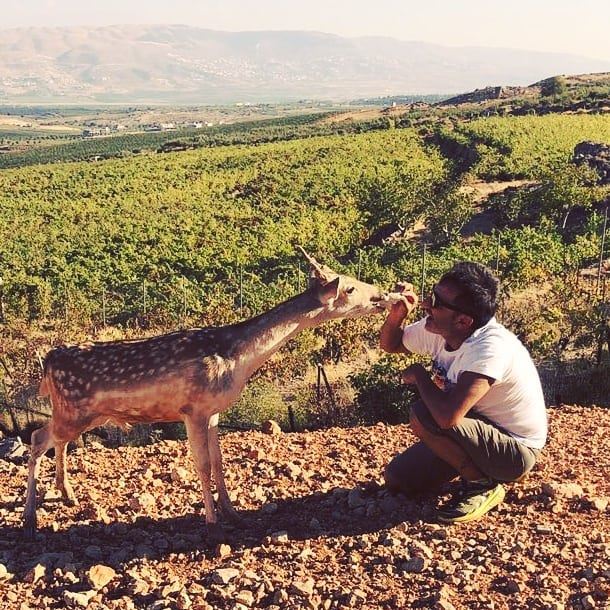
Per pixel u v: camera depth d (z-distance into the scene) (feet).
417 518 16.69
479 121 271.08
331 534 16.15
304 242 137.18
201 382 16.14
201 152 308.40
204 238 137.90
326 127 463.83
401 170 207.00
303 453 22.07
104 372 16.46
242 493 19.02
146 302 90.48
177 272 116.88
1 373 58.70
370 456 21.56
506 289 82.94
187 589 13.83
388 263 120.06
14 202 204.95
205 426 16.43
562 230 130.82
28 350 66.28
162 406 16.44
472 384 14.99
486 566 14.01
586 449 21.24
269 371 60.75
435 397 15.16
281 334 16.70
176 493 19.39
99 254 130.00
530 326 63.26
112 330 81.05
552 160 191.01
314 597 13.19
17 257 128.57
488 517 16.52
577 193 138.10
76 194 218.38
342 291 16.84
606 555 14.05
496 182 186.70
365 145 257.34
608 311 67.92
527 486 17.90
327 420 41.45
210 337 16.49
